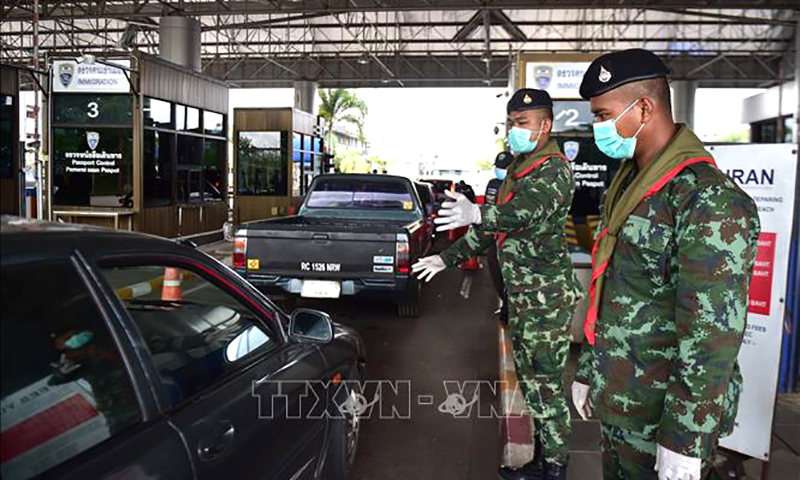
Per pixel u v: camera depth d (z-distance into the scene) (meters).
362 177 9.27
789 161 3.46
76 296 1.81
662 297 2.02
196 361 2.28
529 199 2.92
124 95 13.16
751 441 3.45
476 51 31.70
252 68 34.09
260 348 2.78
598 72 2.13
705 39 29.42
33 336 1.63
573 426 4.45
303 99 33.88
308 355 3.06
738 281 1.82
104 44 32.03
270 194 19.23
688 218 1.88
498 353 6.51
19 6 23.48
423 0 21.77
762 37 29.17
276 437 2.54
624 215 2.07
